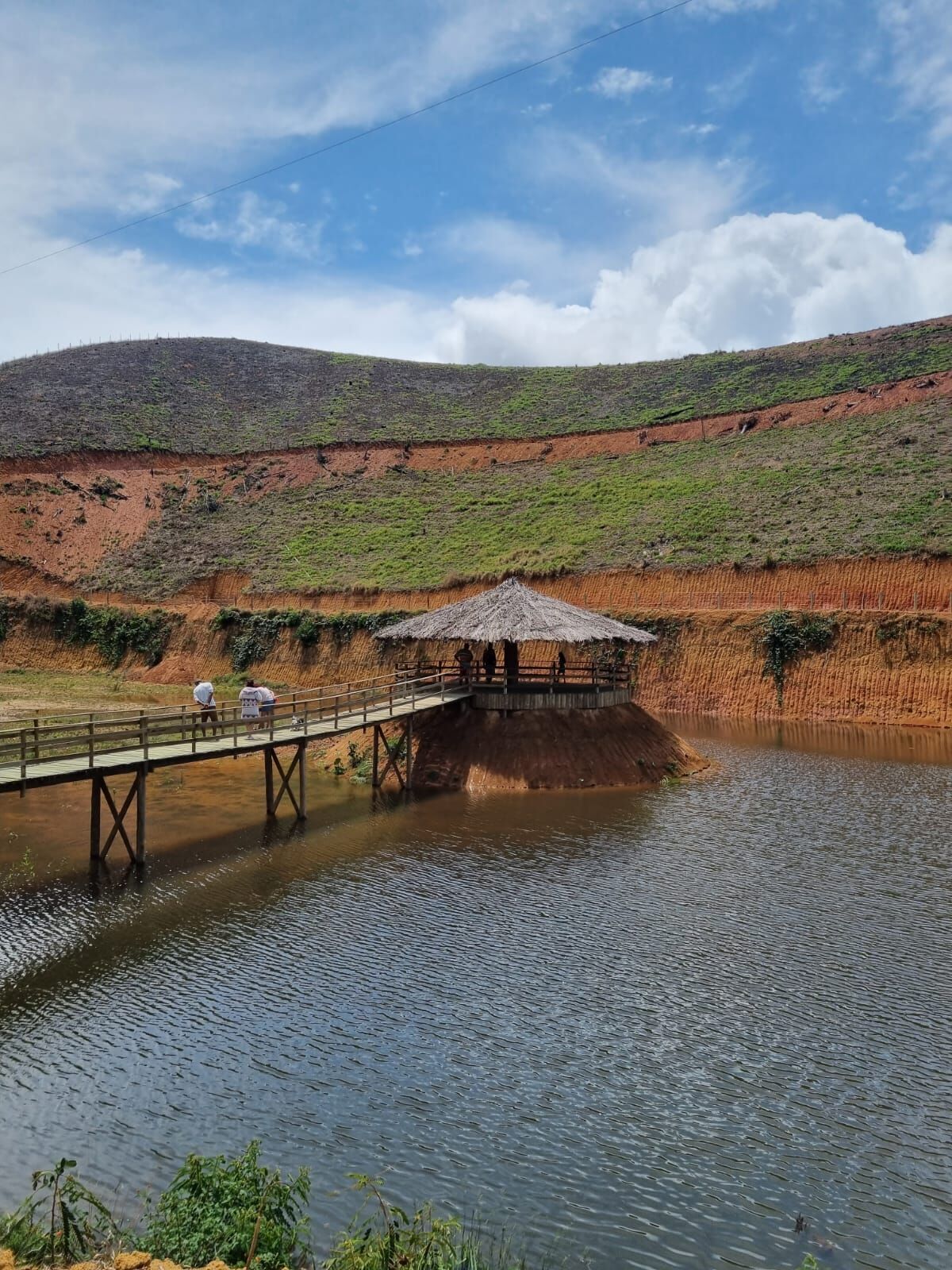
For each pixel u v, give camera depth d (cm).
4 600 6406
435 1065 1238
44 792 2772
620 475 7388
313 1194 989
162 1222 862
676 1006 1395
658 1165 1048
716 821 2447
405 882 1948
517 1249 919
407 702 2925
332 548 7044
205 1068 1228
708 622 4819
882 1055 1262
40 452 8231
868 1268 906
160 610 6341
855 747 3616
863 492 5594
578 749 2950
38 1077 1207
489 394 10519
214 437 9419
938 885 1916
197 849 2195
